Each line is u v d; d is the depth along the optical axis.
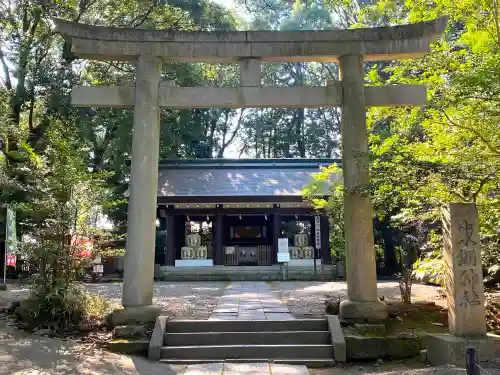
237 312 9.63
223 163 25.30
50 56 19.44
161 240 27.34
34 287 9.22
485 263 8.98
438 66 9.91
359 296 8.67
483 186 8.46
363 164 8.99
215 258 21.83
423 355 7.64
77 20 16.80
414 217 9.36
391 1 12.06
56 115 18.11
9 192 15.12
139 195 8.86
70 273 9.37
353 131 9.12
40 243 9.24
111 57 9.52
